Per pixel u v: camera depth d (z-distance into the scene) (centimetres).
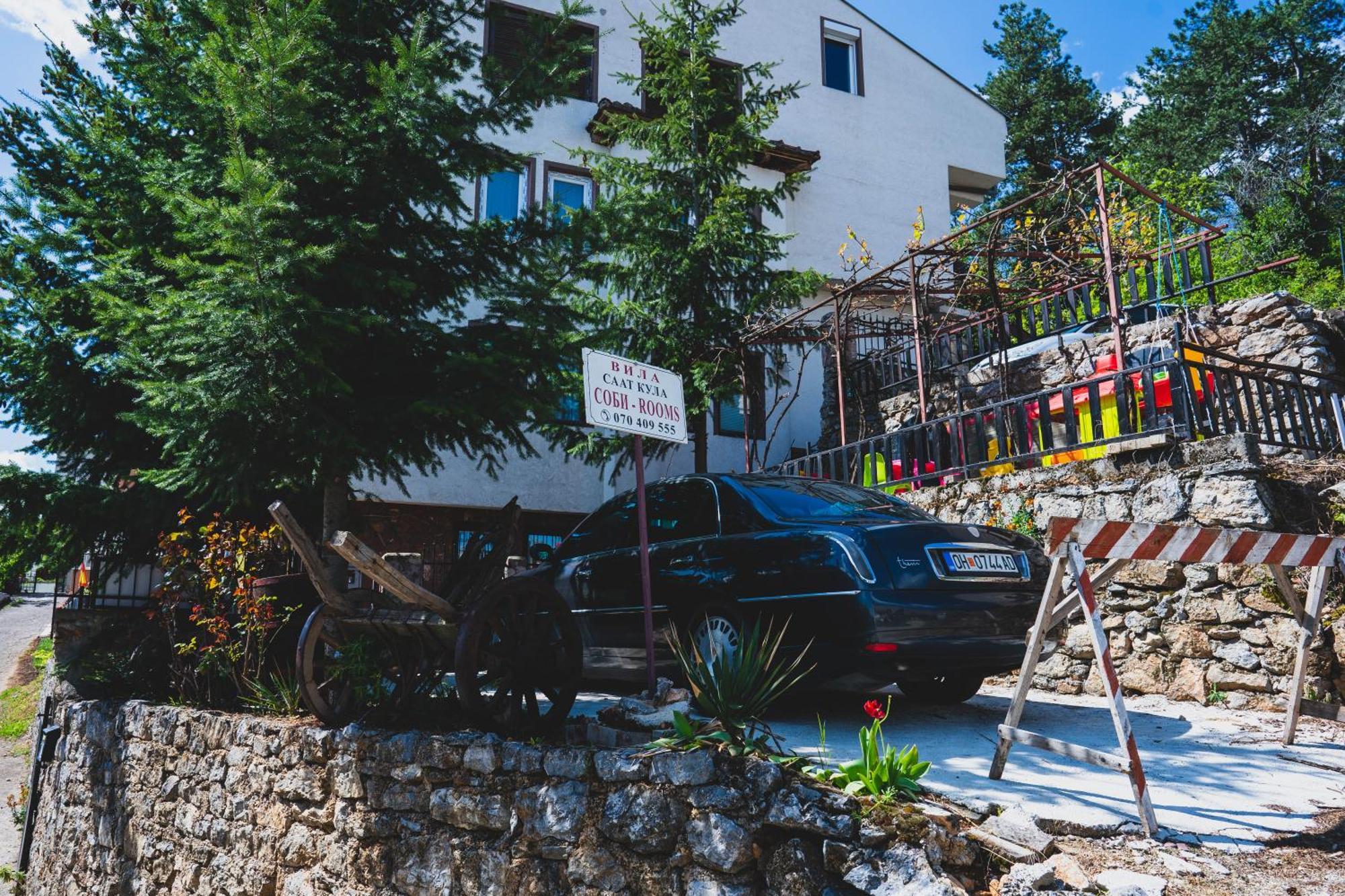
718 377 1287
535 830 443
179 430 668
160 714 768
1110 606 712
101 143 797
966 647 483
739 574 537
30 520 814
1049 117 3816
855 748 477
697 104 1341
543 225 786
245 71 632
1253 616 626
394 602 579
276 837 601
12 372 826
